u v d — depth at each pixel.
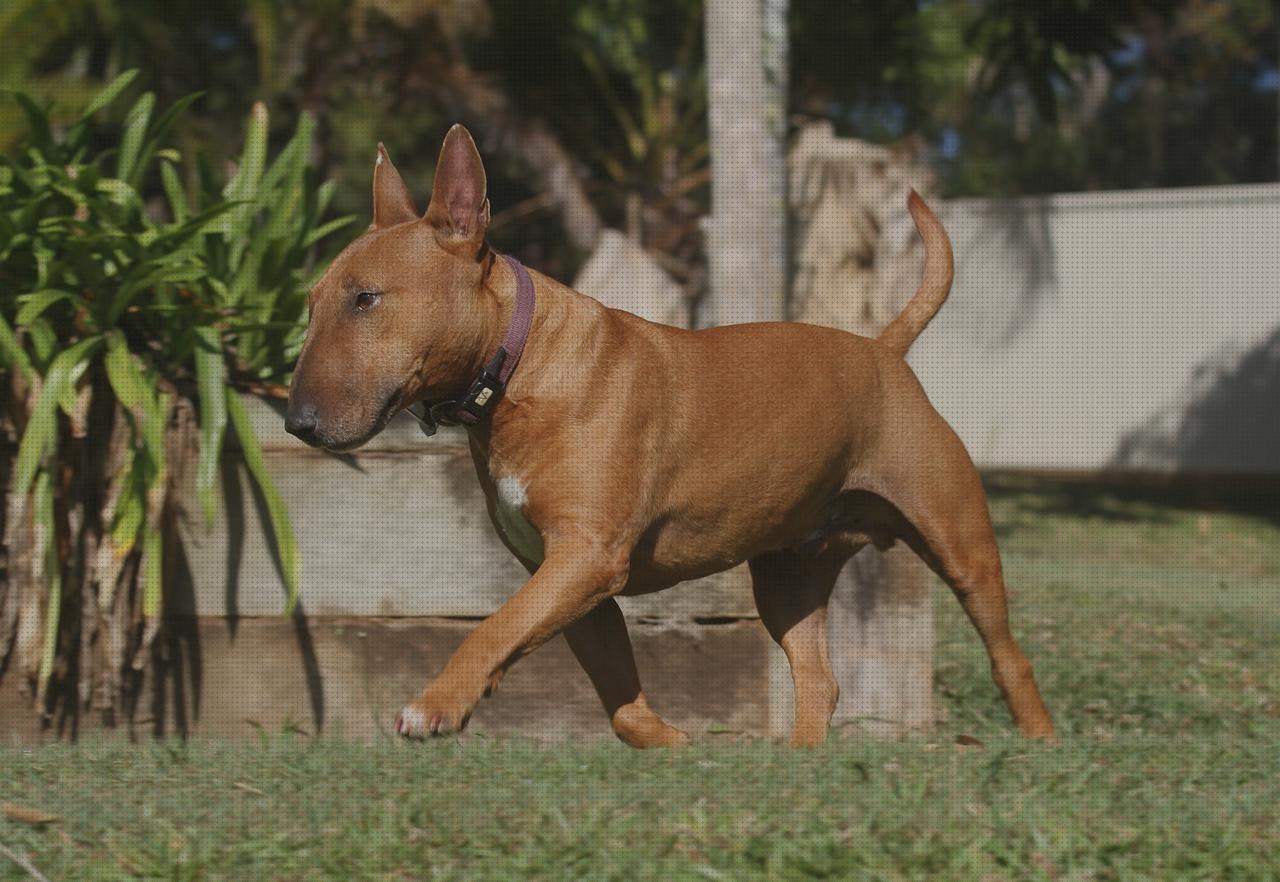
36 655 5.11
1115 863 3.29
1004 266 18.31
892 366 4.96
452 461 5.42
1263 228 17.33
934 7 20.61
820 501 4.81
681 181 21.02
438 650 5.43
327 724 5.41
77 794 3.82
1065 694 6.50
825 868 3.19
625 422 4.14
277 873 3.25
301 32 18.42
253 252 5.74
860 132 26.09
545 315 4.12
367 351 3.83
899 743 4.66
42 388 5.09
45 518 4.99
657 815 3.53
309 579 5.42
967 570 4.93
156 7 17.72
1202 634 8.12
